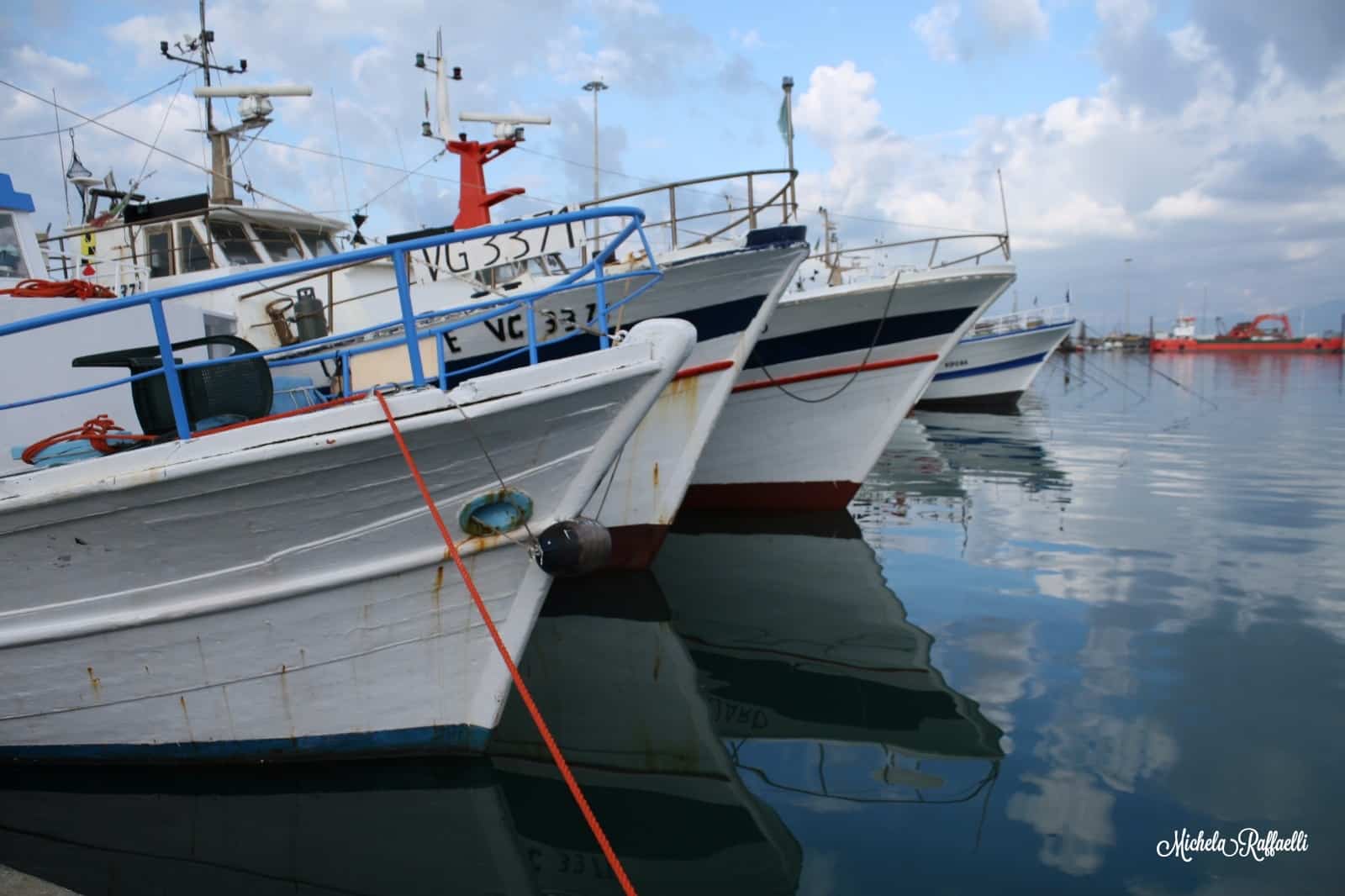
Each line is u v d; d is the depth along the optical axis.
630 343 4.15
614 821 3.88
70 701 4.13
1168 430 19.55
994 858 3.50
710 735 4.77
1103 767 4.25
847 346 9.94
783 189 8.04
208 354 6.18
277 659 4.12
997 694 5.18
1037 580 7.61
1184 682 5.30
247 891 3.38
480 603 3.82
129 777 4.28
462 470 3.96
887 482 13.05
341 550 3.97
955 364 26.72
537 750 4.60
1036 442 17.66
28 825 3.84
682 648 6.18
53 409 5.31
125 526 3.75
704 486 10.47
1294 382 35.94
